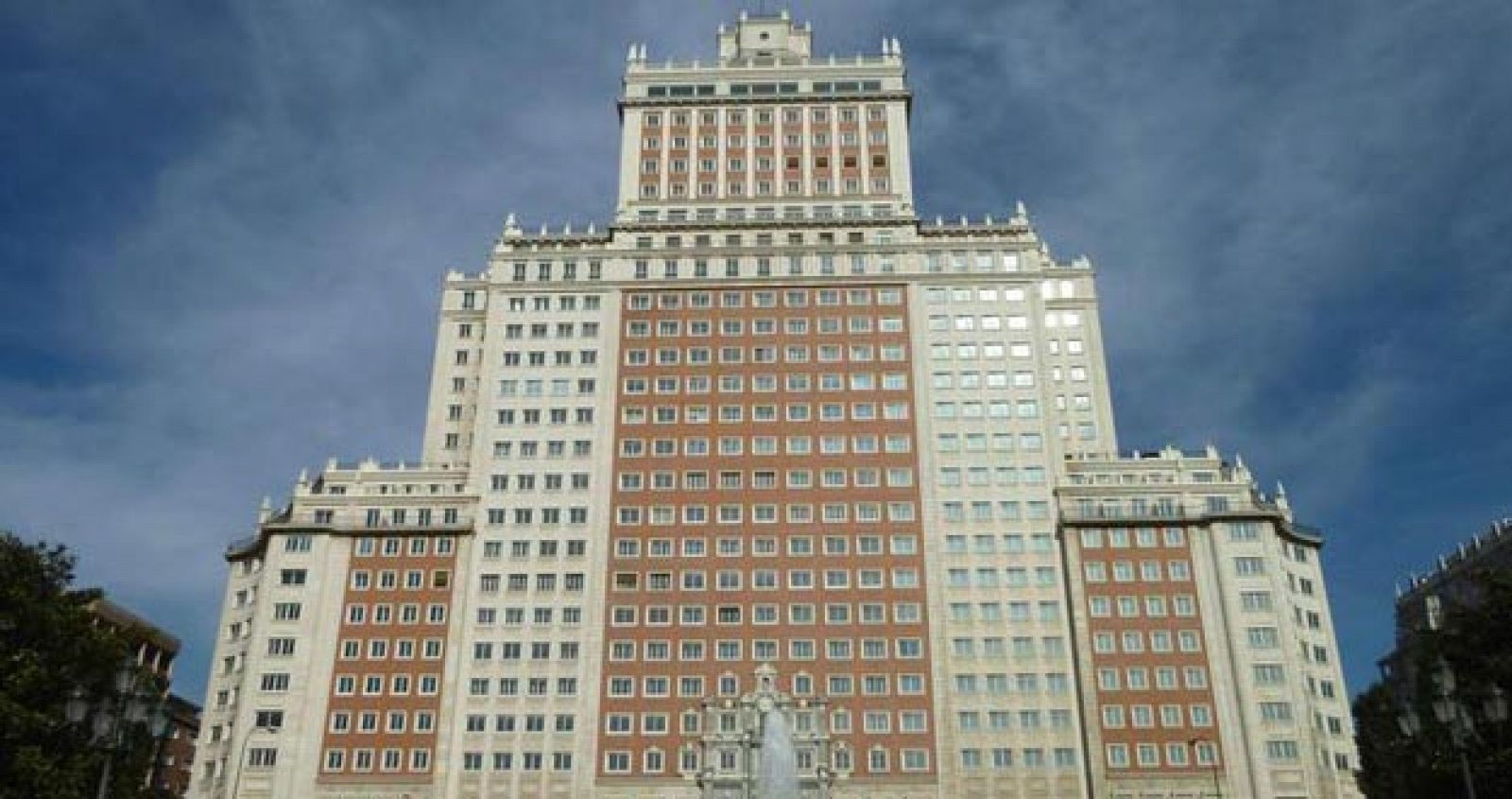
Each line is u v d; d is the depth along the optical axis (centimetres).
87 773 6062
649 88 14388
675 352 12588
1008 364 12356
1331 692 10812
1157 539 11238
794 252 13038
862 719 10844
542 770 10731
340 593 11381
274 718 10788
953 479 11806
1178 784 10281
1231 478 11569
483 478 11981
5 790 5766
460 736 10856
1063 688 10838
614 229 13288
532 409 12338
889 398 12244
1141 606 10969
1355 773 8106
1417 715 6094
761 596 11400
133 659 6681
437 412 13012
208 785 10731
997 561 11419
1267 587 10881
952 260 12912
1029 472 11800
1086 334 13038
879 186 13650
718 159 13900
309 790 10581
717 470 11981
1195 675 10662
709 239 13238
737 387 12381
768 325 12681
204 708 11131
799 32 15262
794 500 11812
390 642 11206
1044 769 10544
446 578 11494
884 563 11481
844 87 14275
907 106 14262
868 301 12756
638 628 11300
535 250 13150
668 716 10938
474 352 13325
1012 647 11044
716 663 11131
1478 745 6225
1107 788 10281
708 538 11681
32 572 6569
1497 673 6231
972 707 10819
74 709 5228
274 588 11319
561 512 11812
